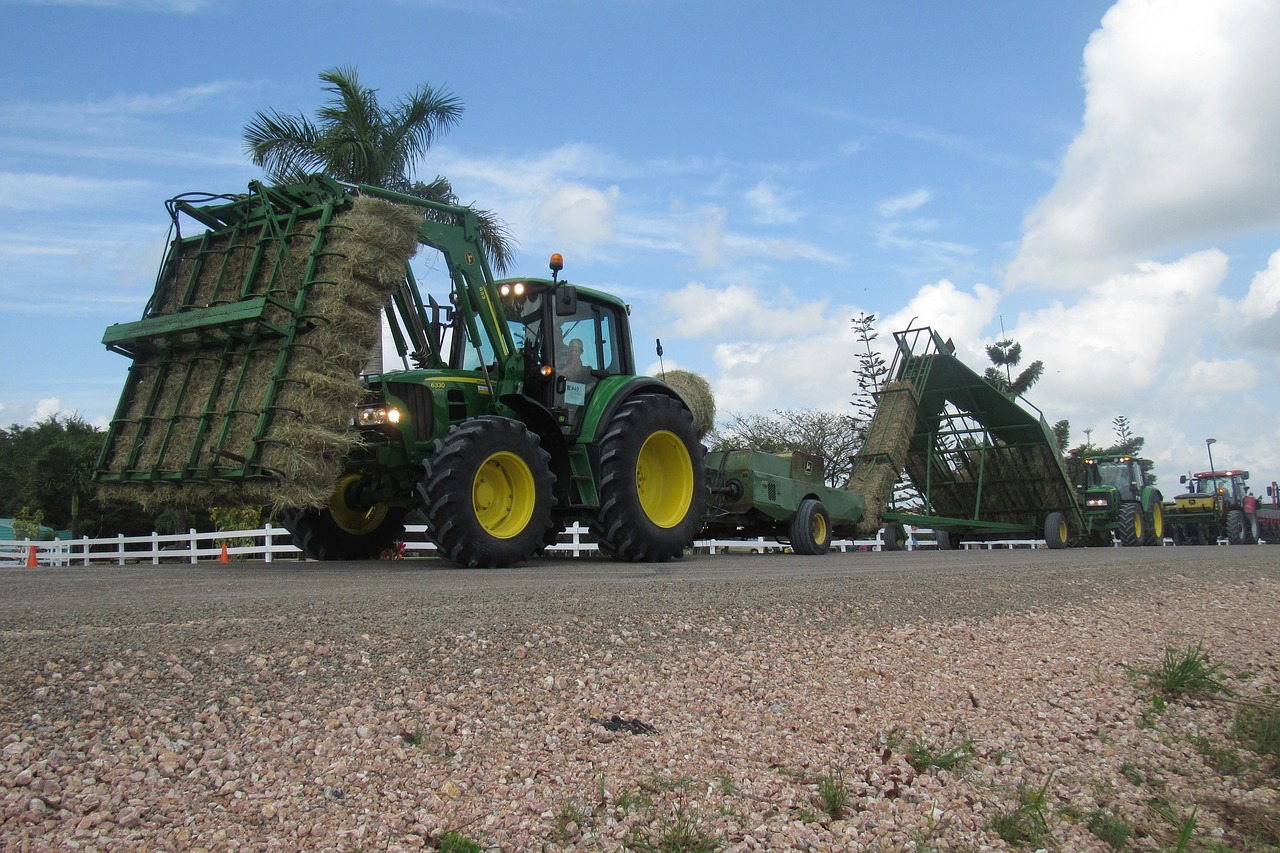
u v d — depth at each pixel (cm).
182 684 253
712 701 306
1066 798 283
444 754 238
